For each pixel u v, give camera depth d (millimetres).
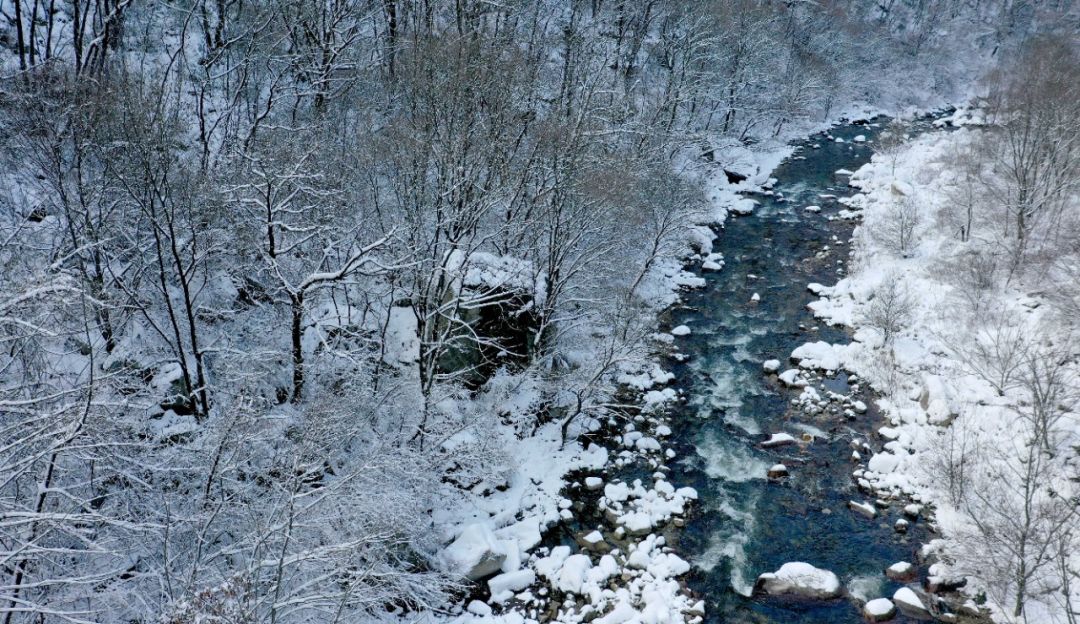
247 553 13562
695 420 23609
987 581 16359
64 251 15180
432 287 20203
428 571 16672
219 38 24188
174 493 13648
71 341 16047
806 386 24891
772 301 30656
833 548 18703
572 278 24172
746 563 18266
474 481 19906
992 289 27594
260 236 18609
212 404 17422
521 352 23125
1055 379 20234
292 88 23062
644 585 17422
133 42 23562
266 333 19844
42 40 21125
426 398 19156
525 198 22562
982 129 41656
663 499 20156
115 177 15250
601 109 26297
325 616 14000
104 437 11930
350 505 14656
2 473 11164
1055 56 40250
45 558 11258
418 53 19609
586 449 22094
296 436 15828
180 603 9898
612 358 21250
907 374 24797
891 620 16469
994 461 20000
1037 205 28328
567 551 18312
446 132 18234
